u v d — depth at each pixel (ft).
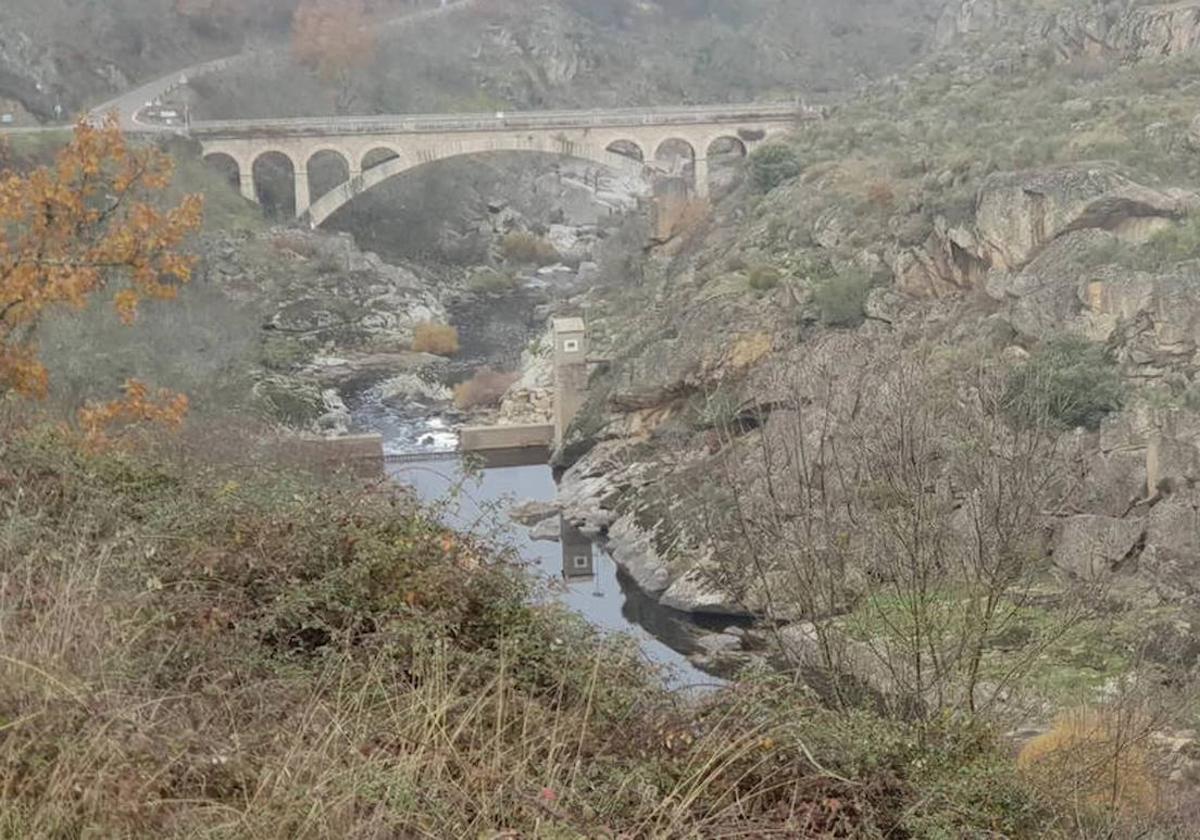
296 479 33.12
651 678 26.35
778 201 184.03
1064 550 84.23
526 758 20.51
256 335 189.57
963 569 44.73
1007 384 83.05
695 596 101.24
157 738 17.74
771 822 20.59
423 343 202.49
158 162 64.28
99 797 16.31
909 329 132.98
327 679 22.24
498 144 238.89
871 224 159.43
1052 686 49.08
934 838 22.03
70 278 57.06
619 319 182.29
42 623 19.56
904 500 46.57
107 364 128.77
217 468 35.24
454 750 19.72
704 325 148.25
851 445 54.95
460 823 18.60
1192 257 123.54
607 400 153.28
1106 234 129.49
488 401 177.58
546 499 143.13
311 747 19.20
